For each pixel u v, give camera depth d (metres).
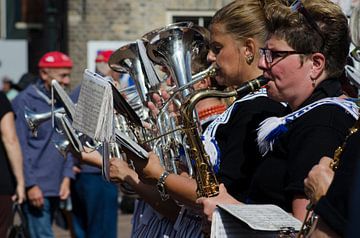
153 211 7.96
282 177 5.93
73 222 15.12
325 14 5.91
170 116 7.16
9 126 13.64
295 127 5.84
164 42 7.38
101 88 6.48
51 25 35.41
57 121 7.89
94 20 27.91
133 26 27.84
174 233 7.63
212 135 6.66
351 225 3.94
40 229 14.53
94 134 6.48
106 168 6.85
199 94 6.45
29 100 14.34
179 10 27.41
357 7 6.05
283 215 5.52
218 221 5.59
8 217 13.51
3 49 29.36
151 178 6.80
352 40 6.02
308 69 5.91
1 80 29.19
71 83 28.05
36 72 41.75
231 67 6.72
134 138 7.20
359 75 5.84
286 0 6.55
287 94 5.95
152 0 27.56
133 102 8.19
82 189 14.86
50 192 14.52
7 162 13.61
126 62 7.67
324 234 4.68
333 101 5.79
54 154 14.50
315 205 4.78
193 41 7.46
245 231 5.58
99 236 14.93
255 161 6.30
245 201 6.26
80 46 28.02
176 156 7.13
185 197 6.57
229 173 6.38
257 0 6.73
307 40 5.86
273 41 5.93
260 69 6.21
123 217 21.95
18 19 42.06
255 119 6.42
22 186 13.85
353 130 4.93
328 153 5.63
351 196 4.01
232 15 6.69
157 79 7.51
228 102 7.66
